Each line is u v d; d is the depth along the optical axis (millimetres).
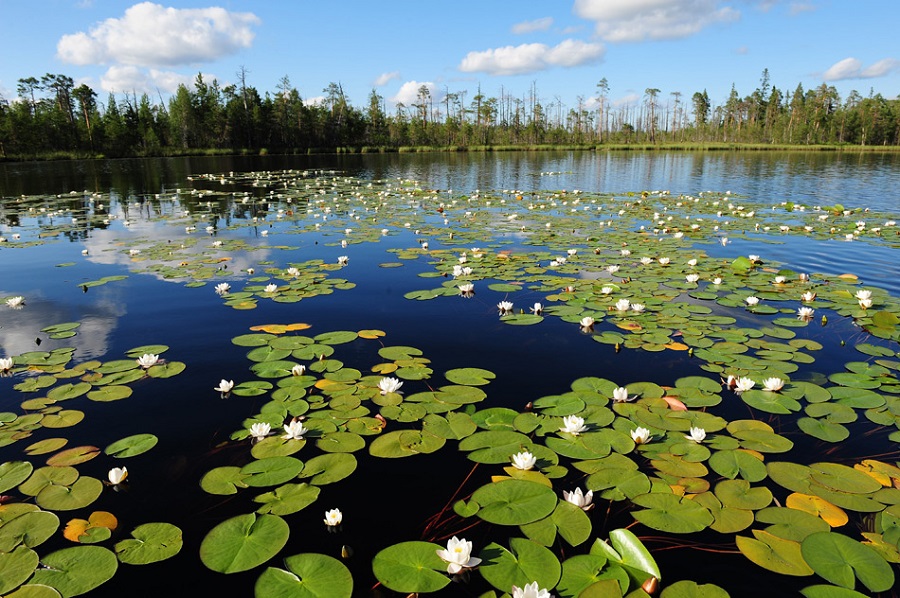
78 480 2428
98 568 1916
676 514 2195
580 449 2672
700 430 2715
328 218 10641
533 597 1634
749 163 31781
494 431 2828
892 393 3236
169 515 2215
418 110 70500
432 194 15031
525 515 2164
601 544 1984
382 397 3182
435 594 1799
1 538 2053
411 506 2268
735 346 3994
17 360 3732
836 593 1799
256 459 2584
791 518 2164
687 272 6152
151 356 3635
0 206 13102
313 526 2152
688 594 1780
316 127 53969
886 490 2328
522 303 5070
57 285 5738
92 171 26141
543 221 10062
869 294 4688
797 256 7117
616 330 4344
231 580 1868
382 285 5738
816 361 3740
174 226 9844
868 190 16141
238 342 4074
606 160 37062
